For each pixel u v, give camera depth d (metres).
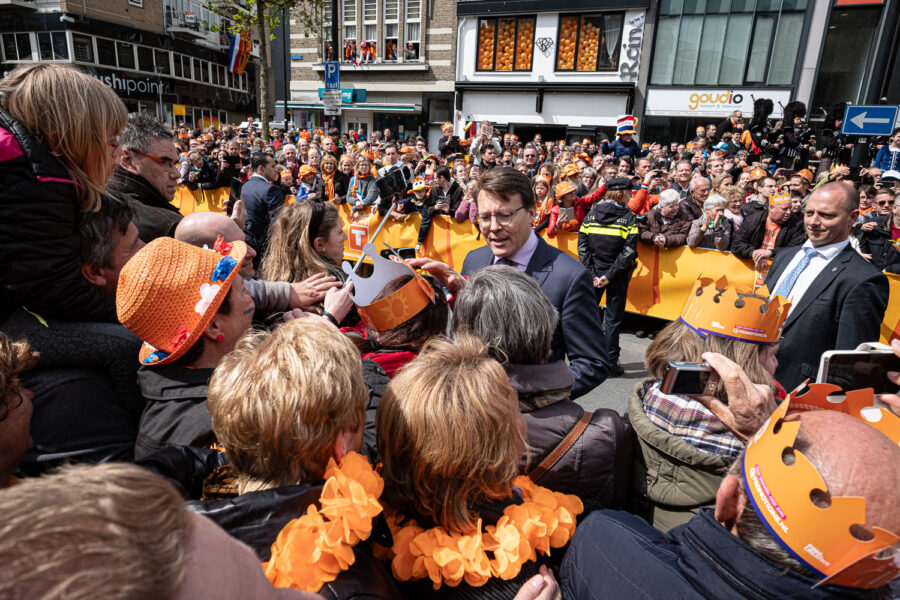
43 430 1.10
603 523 0.99
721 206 4.41
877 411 0.85
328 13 19.44
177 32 26.70
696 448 1.17
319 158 7.72
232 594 0.41
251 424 0.83
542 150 12.68
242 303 1.28
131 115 2.07
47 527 0.30
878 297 2.14
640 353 4.58
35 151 1.17
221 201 7.54
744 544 0.74
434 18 18.39
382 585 0.82
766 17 14.05
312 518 0.78
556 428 1.21
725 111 15.13
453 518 0.94
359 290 1.51
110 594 0.29
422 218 5.75
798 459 0.66
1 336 0.98
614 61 16.08
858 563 0.60
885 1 12.84
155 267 1.15
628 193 3.99
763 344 1.38
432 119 19.88
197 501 0.81
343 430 0.89
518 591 0.93
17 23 21.69
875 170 6.89
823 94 14.20
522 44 17.08
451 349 1.01
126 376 1.33
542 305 1.28
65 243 1.24
